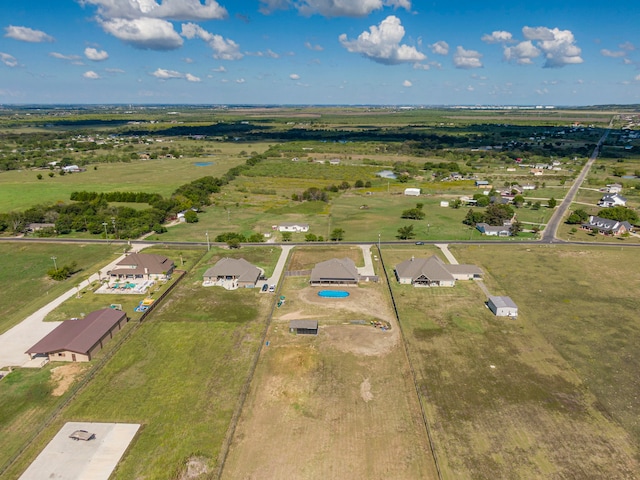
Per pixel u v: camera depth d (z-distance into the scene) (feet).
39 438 170.30
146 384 203.00
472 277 328.90
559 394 197.36
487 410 186.70
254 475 153.99
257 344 237.25
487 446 167.02
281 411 185.88
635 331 250.57
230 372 212.23
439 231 464.24
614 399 194.08
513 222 485.15
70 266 346.13
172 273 337.31
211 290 306.96
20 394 195.11
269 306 282.97
